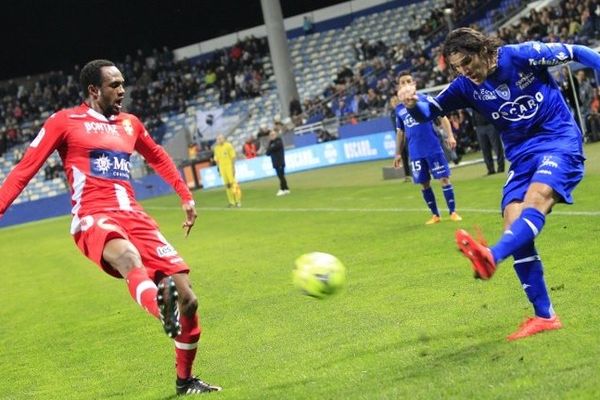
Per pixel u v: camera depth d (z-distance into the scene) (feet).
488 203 60.80
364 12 192.44
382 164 121.08
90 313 43.62
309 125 152.87
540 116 23.77
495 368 21.27
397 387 20.95
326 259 22.25
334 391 21.67
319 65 189.26
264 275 46.21
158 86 197.88
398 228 56.13
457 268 37.52
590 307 26.32
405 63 156.87
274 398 21.93
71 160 24.58
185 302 23.11
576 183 23.48
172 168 26.91
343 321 30.76
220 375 25.72
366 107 148.77
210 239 70.38
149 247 23.99
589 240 38.91
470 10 158.20
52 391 27.63
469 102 24.70
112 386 26.89
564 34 118.01
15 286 61.05
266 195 111.45
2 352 36.70
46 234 113.80
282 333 30.66
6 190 23.81
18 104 201.26
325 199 89.35
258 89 189.06
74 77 205.26
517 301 29.07
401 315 29.99
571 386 18.86
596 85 95.55
